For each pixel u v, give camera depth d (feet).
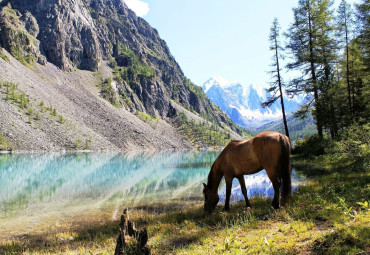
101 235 25.45
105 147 302.86
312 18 76.84
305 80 79.10
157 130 501.56
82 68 562.25
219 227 20.90
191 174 92.84
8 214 38.73
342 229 13.61
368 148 38.75
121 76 626.64
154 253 16.75
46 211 40.47
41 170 106.93
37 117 269.85
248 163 24.63
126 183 72.23
